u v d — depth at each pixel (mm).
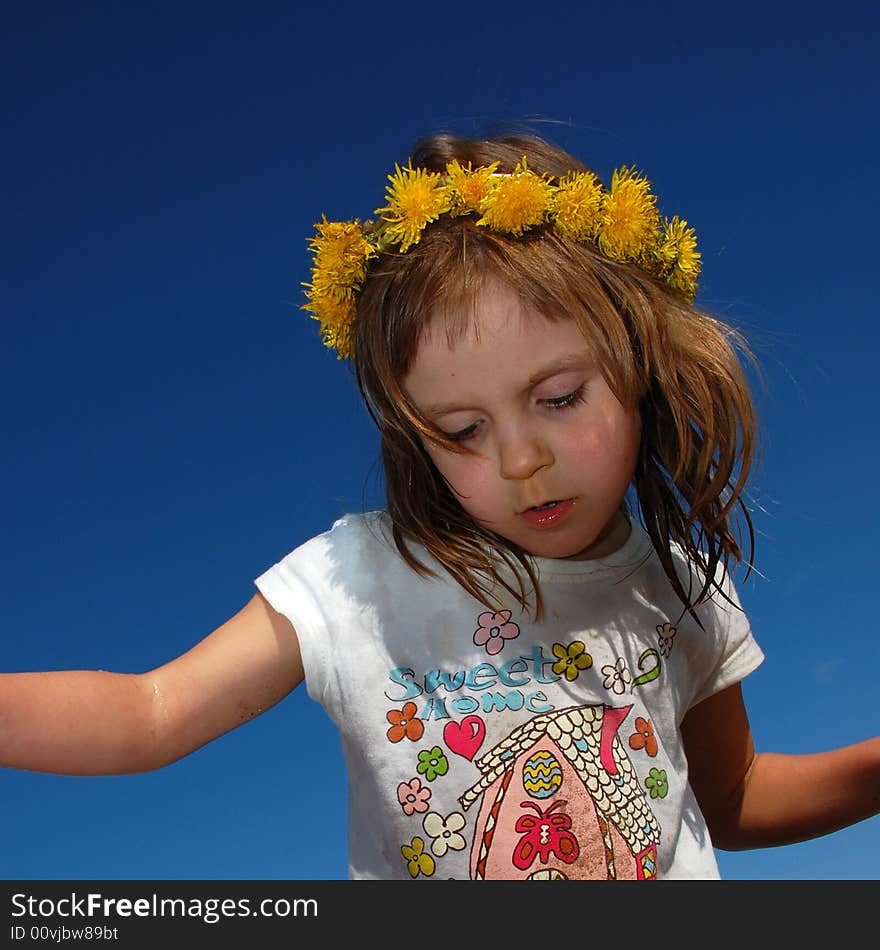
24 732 1268
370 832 1404
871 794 1694
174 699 1363
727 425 1548
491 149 1597
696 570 1643
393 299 1349
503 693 1396
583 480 1312
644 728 1448
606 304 1345
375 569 1456
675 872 1409
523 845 1337
